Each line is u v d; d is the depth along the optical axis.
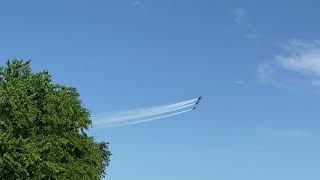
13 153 46.34
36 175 49.44
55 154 53.44
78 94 61.66
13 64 50.97
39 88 51.34
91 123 61.19
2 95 47.91
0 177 47.03
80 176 59.91
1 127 47.47
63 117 54.25
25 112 48.78
